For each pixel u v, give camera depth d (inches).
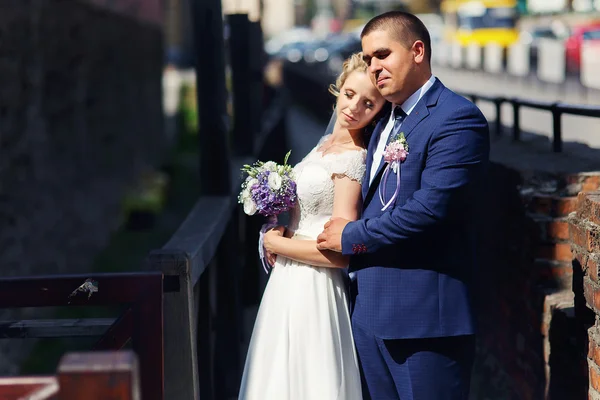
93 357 88.7
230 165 254.1
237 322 252.5
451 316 143.9
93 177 528.7
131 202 575.2
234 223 267.6
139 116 794.2
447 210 138.9
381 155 148.3
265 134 498.3
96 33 560.4
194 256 162.7
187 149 989.2
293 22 3464.6
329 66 1478.8
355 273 153.6
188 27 2210.9
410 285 144.5
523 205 193.0
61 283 138.2
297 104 1307.8
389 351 146.9
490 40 1472.7
